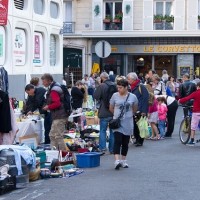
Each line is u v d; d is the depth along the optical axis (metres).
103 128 18.62
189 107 23.61
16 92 23.47
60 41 28.81
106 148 19.25
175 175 14.67
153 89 24.12
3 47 22.45
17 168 12.90
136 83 20.48
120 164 15.57
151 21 52.22
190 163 16.77
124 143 15.74
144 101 20.41
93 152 17.52
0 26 22.16
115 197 11.91
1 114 14.27
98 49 28.69
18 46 23.81
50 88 17.12
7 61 22.75
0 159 12.88
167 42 52.47
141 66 53.41
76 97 26.44
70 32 52.62
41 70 26.14
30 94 19.81
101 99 18.55
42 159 14.76
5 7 21.42
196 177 14.38
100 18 52.53
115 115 15.51
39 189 12.85
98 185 13.27
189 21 52.06
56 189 12.84
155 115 23.36
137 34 51.97
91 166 15.94
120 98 15.55
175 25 52.12
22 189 12.87
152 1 52.22
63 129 17.31
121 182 13.66
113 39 53.00
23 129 17.20
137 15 52.41
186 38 52.25
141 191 12.56
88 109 26.00
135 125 20.69
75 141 18.53
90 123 22.61
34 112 19.66
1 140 14.55
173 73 52.81
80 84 27.58
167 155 18.55
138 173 14.95
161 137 23.95
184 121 22.03
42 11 26.53
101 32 52.09
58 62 28.75
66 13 52.91
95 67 43.31
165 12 52.53
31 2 24.91
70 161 15.84
